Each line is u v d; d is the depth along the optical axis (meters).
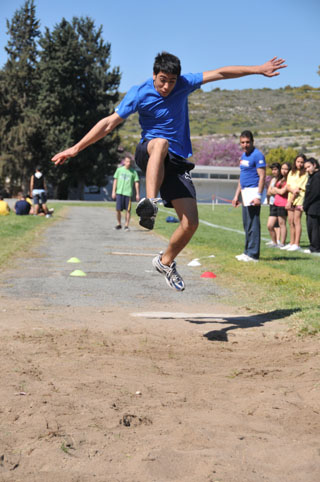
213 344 4.48
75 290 7.09
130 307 6.11
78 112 55.31
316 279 7.63
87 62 55.53
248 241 9.76
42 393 3.07
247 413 2.85
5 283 7.42
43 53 54.91
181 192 4.45
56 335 4.61
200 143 86.19
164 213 27.86
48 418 2.69
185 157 4.49
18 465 2.21
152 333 4.84
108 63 57.22
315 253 11.00
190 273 8.82
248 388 3.27
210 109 187.38
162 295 6.95
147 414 2.79
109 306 6.13
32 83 56.56
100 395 3.08
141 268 9.34
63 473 2.14
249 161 9.45
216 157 81.94
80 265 9.45
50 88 54.75
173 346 4.39
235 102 197.12
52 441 2.42
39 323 5.09
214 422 2.70
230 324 5.27
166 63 4.12
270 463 2.25
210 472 2.15
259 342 4.55
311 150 129.50
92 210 30.47
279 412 2.84
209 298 6.79
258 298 6.65
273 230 12.39
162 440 2.46
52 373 3.50
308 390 3.18
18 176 56.03
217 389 3.26
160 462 2.22
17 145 53.94
